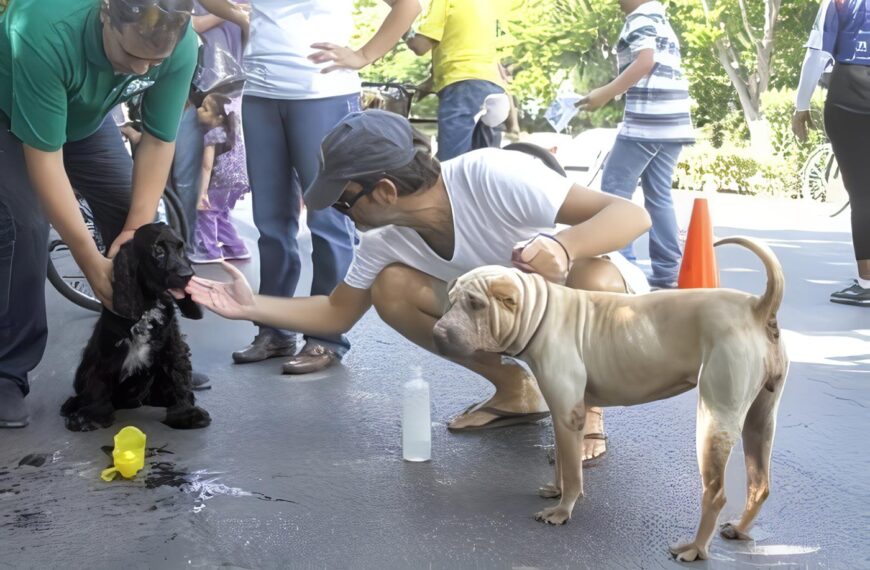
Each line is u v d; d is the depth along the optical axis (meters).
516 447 3.81
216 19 7.18
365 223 3.48
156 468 3.61
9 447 3.82
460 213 3.48
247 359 5.04
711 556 2.88
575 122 21.98
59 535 3.05
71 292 5.94
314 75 4.82
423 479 3.49
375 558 2.88
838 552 2.91
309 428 4.05
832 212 11.69
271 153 4.95
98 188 4.35
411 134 3.37
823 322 5.88
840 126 6.25
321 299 3.88
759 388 2.71
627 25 6.70
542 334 2.91
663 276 6.87
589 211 3.38
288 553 2.91
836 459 3.69
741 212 11.70
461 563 2.84
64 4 3.52
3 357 4.14
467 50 7.00
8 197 3.94
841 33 6.36
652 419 4.18
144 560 2.88
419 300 3.78
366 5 19.88
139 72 3.62
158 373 4.03
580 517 3.16
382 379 4.76
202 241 7.72
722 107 17.89
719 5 17.44
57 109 3.60
